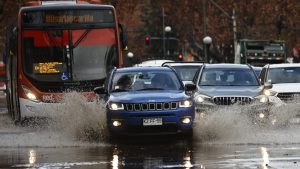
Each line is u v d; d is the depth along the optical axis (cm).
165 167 2573
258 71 5578
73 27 4538
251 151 3000
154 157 2877
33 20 4541
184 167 2562
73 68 4506
